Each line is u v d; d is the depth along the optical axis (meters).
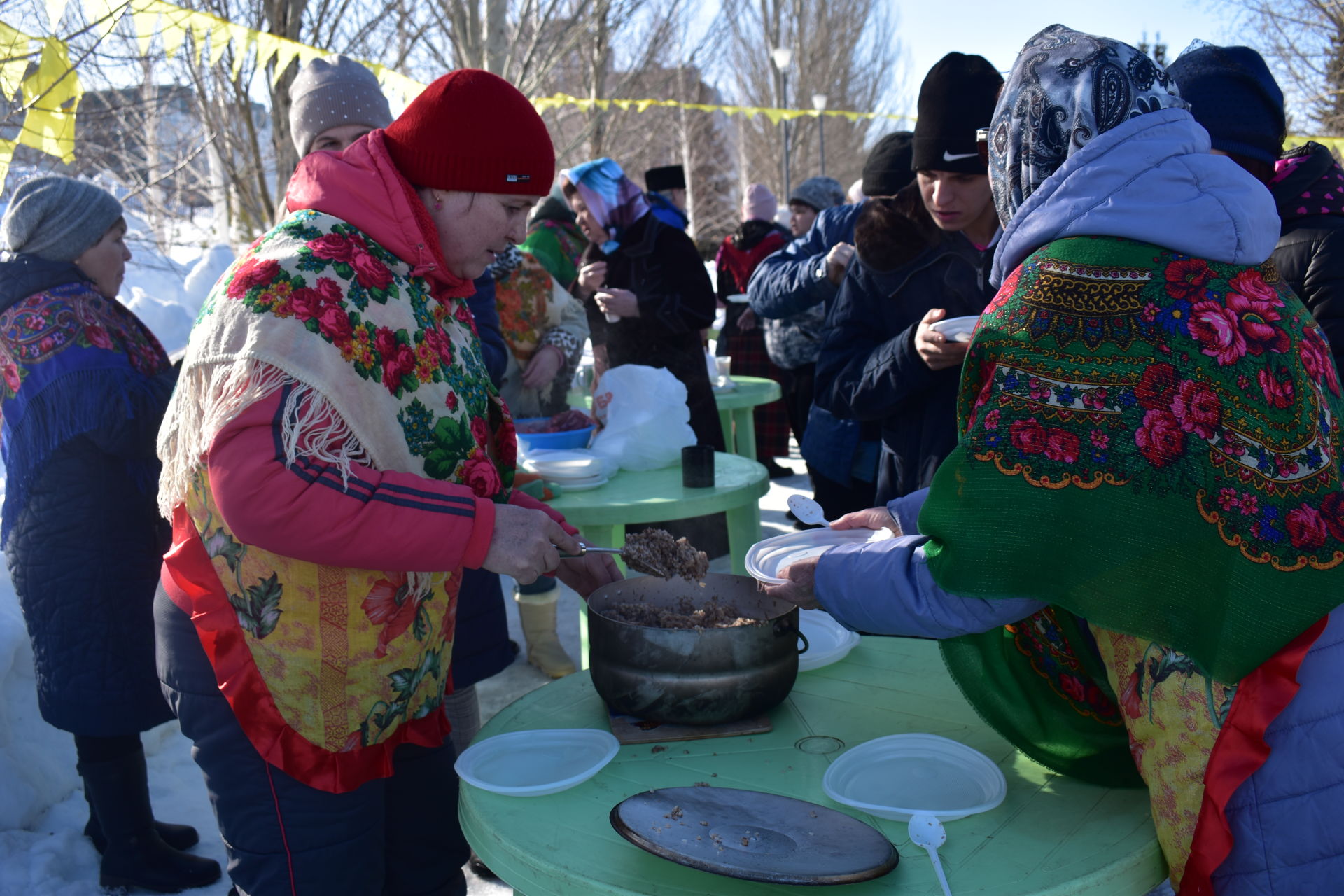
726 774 1.42
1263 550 1.12
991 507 1.17
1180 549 1.12
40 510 2.24
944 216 2.40
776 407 6.82
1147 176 1.21
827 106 32.31
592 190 4.10
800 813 1.26
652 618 1.69
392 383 1.40
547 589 3.63
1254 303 1.18
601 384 3.35
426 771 1.71
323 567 1.39
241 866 1.52
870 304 2.62
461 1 7.87
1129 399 1.14
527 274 3.95
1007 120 1.36
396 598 1.46
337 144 2.72
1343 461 1.19
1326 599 1.12
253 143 6.73
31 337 2.23
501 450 1.77
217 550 1.41
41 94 2.93
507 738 1.52
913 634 1.33
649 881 1.16
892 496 2.64
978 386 1.28
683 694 1.50
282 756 1.46
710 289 4.14
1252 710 1.14
